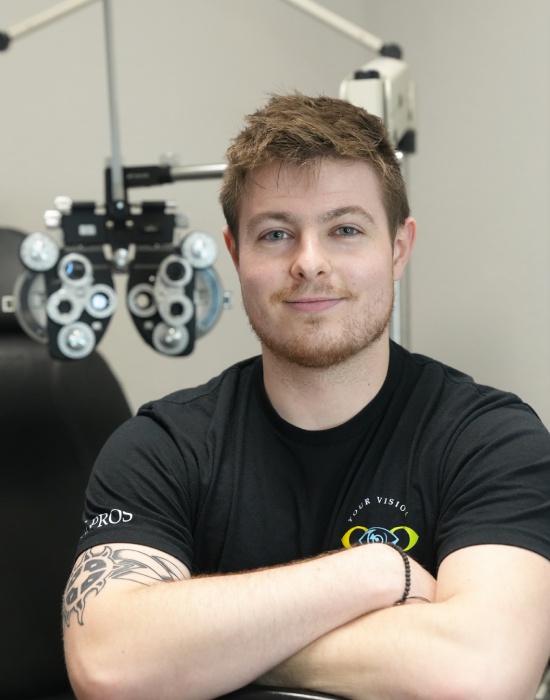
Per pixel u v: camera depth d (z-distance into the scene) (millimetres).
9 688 1496
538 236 2213
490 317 2352
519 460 1080
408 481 1142
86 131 2172
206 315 1554
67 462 1566
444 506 1109
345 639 950
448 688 902
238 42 2385
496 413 1152
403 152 1618
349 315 1121
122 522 1111
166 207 1523
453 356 2453
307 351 1120
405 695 915
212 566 1181
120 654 960
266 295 1135
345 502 1155
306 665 953
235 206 1189
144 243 1511
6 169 2064
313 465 1169
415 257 2527
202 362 2377
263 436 1198
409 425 1177
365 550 1011
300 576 975
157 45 2254
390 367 1204
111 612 987
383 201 1154
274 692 900
